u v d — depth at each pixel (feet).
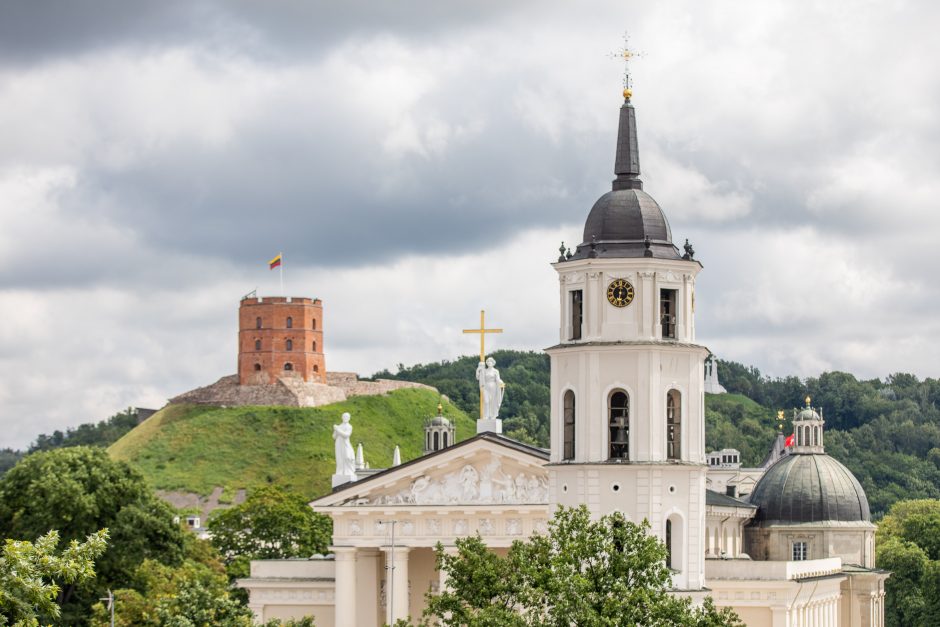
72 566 422.41
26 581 413.59
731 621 563.89
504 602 574.15
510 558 583.17
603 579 550.36
